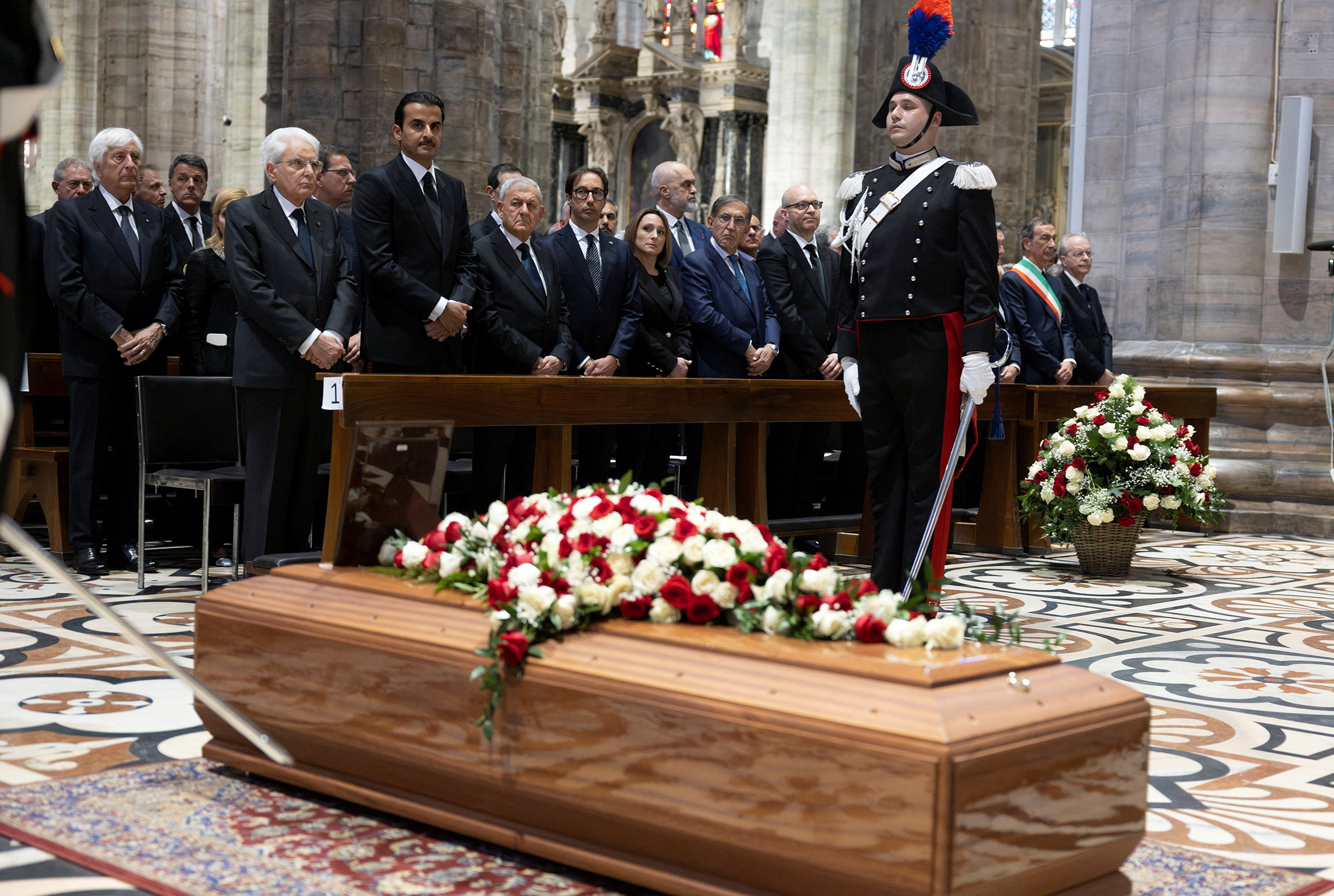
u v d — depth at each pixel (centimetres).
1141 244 1112
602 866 256
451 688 275
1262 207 1042
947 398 481
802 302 762
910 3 1205
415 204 590
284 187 596
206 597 328
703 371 732
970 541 884
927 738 215
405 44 1159
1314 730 418
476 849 277
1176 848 295
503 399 548
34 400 727
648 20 3428
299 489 603
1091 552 761
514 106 1492
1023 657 251
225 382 641
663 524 283
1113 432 736
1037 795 227
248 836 280
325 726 299
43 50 196
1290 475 1020
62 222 648
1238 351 1041
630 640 262
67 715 385
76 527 660
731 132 3306
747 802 233
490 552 300
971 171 467
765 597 266
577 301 677
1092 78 1153
